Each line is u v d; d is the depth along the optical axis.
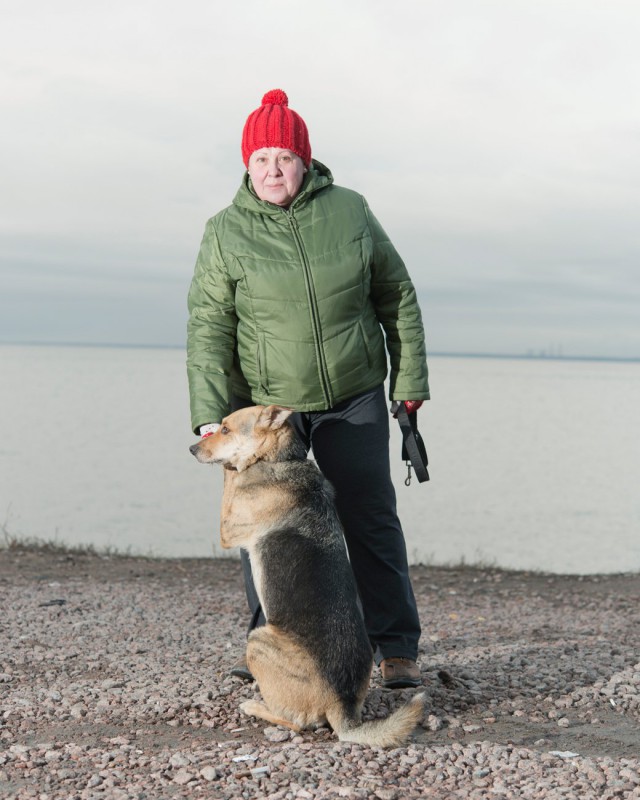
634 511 23.56
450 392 123.00
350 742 4.02
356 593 4.35
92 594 8.02
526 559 15.79
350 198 4.82
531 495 26.72
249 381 4.88
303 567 4.21
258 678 4.27
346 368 4.71
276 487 4.44
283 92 4.77
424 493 26.69
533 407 88.44
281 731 4.19
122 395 92.38
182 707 4.61
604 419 72.44
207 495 25.23
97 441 42.38
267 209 4.70
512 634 6.70
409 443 5.11
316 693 4.11
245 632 6.60
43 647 5.91
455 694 4.89
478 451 41.50
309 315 4.62
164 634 6.42
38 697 4.78
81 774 3.73
